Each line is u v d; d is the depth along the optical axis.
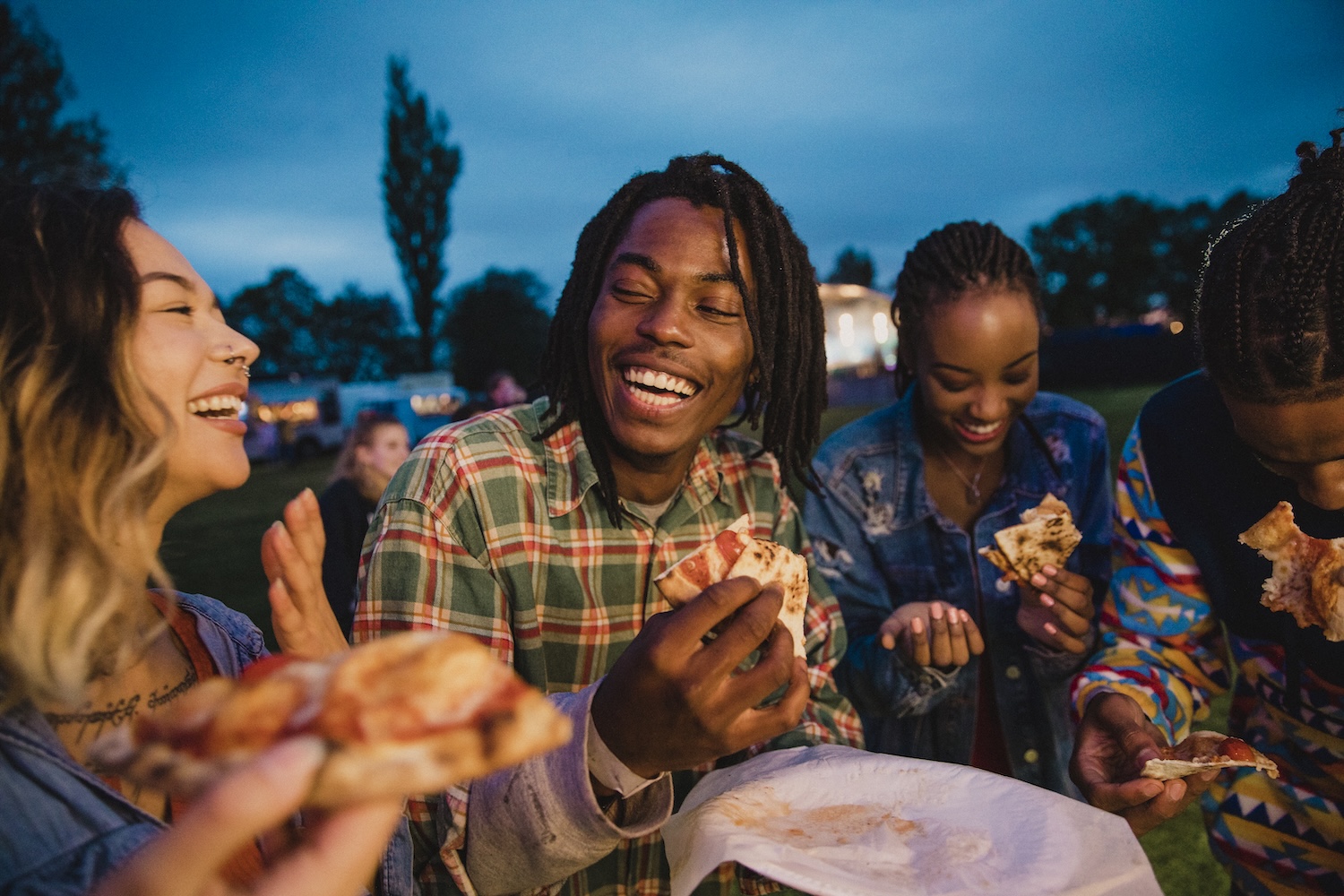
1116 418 15.09
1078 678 1.77
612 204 1.54
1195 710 1.80
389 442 4.72
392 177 55.50
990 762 2.33
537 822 1.15
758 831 1.15
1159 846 3.03
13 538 0.77
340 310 90.62
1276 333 1.23
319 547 1.10
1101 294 66.31
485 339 65.69
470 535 1.42
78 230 0.85
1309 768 1.59
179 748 0.59
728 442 1.81
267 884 0.57
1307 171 1.38
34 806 0.74
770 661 1.06
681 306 1.38
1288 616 1.53
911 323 2.17
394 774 0.55
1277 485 1.54
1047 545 1.97
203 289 0.97
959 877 1.05
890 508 2.35
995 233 2.06
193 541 11.08
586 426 1.54
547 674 1.51
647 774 1.11
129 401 0.83
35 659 0.74
